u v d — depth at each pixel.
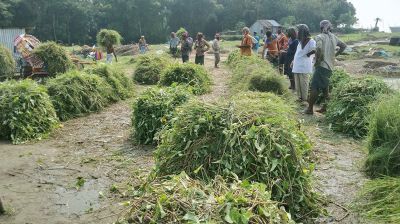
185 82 11.26
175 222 3.07
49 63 11.57
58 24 61.00
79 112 8.70
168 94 6.92
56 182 5.09
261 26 67.88
